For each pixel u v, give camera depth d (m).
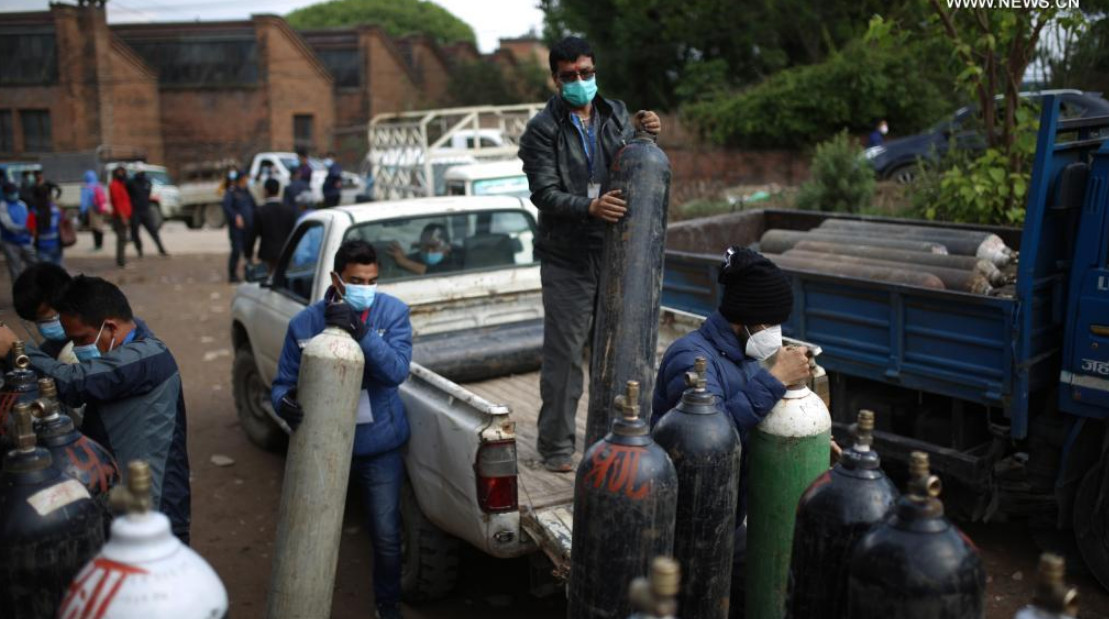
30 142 38.69
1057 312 4.86
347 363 3.42
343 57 41.72
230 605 4.80
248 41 39.72
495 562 5.27
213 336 11.17
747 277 3.05
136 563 1.97
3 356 3.39
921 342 5.16
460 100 41.12
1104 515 4.58
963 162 9.75
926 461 2.12
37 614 2.44
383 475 4.19
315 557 3.47
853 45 22.20
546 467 4.40
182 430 3.72
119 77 38.50
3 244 12.73
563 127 4.07
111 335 3.60
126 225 17.00
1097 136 4.96
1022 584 4.82
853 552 2.20
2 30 38.00
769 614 3.02
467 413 4.03
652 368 3.55
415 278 5.77
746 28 26.84
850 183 12.06
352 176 25.83
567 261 4.24
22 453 2.50
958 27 8.62
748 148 22.75
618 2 27.59
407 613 4.64
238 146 40.25
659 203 3.58
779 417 2.92
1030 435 4.99
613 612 2.60
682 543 2.78
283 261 6.43
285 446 7.21
